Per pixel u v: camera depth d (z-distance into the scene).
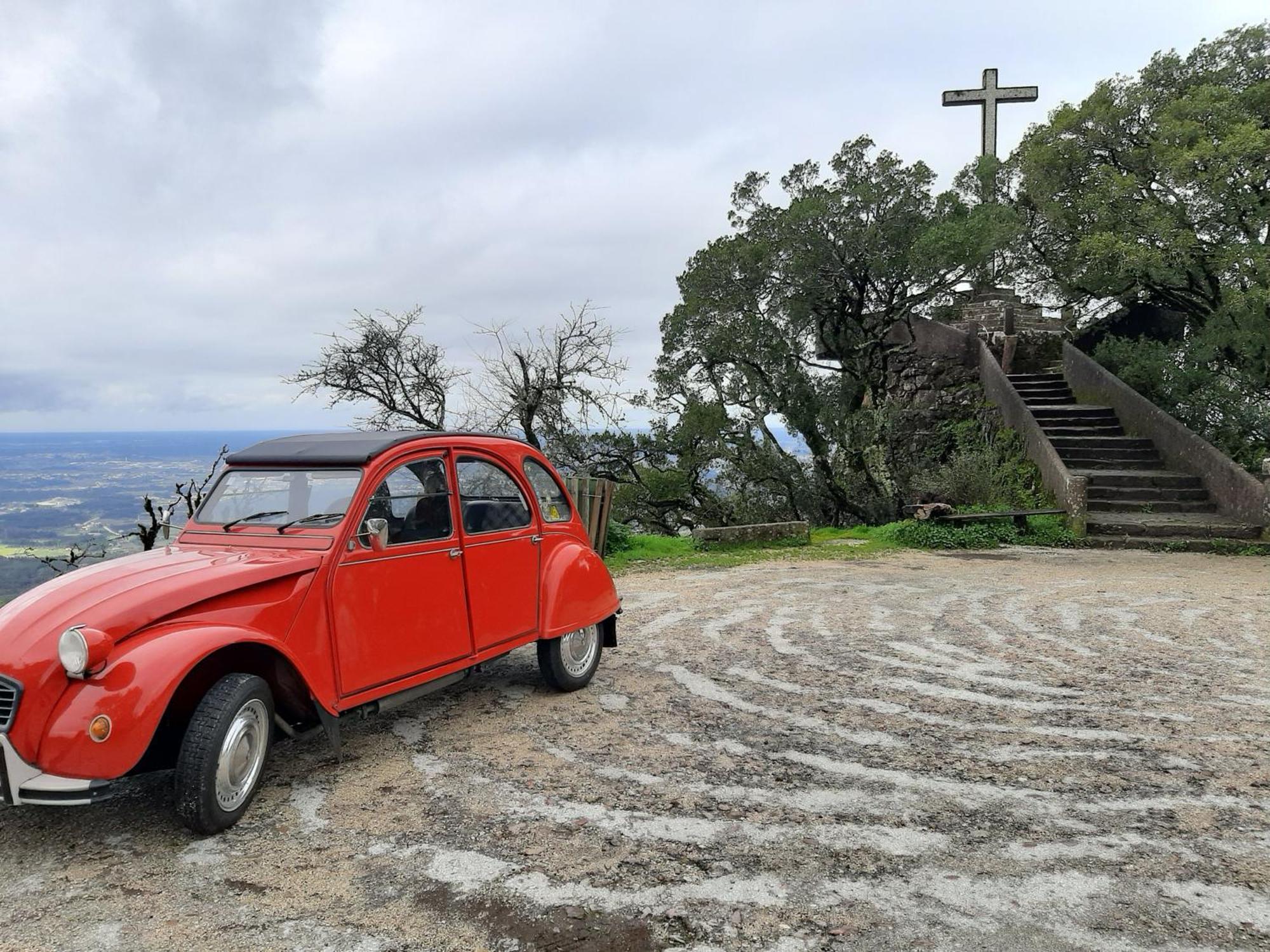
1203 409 17.44
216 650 3.50
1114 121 17.27
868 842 3.50
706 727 5.02
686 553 13.92
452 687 5.94
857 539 15.77
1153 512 15.23
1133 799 3.94
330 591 4.09
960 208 19.94
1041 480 16.77
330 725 4.03
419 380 15.61
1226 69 16.84
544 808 3.86
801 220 19.33
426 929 2.87
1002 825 3.66
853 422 19.64
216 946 2.77
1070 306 21.81
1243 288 15.84
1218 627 7.84
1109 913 2.94
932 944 2.74
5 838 3.60
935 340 23.36
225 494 4.74
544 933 2.84
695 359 21.27
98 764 3.21
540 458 5.80
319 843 3.52
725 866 3.29
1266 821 3.70
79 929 2.88
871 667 6.43
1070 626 7.94
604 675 6.25
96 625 3.35
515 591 5.30
